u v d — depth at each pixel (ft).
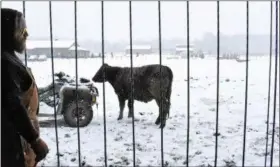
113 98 50.85
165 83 34.86
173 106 44.62
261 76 72.69
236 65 101.14
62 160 22.71
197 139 28.68
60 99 32.30
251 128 32.04
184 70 86.17
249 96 49.88
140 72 36.17
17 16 9.82
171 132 31.12
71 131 30.89
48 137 28.63
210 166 22.29
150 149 25.89
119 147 26.32
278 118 36.09
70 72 74.02
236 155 24.29
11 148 9.36
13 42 9.82
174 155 24.52
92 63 98.02
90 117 32.89
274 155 24.21
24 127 9.07
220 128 32.37
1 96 8.98
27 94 10.09
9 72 9.14
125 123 35.22
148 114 40.42
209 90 55.52
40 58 101.09
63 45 118.52
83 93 32.58
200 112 40.65
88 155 24.23
